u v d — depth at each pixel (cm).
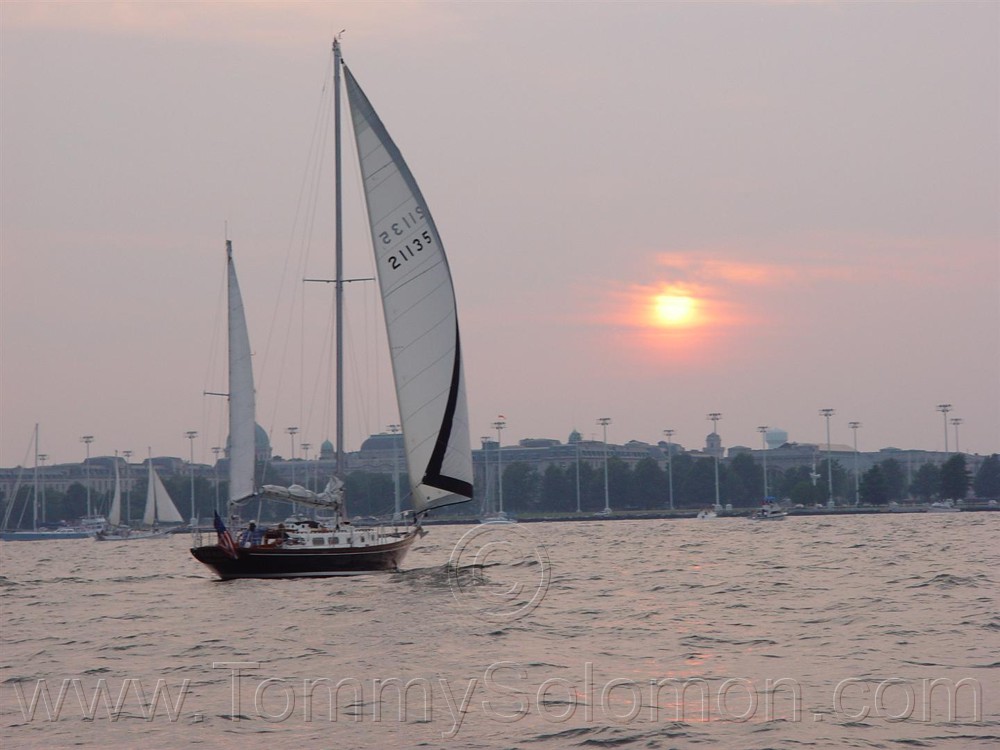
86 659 6662
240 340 13575
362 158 11038
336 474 11644
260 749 4447
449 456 11175
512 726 4716
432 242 11050
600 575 11756
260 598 9625
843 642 6675
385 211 11031
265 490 11581
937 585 9781
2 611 9631
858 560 13550
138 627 8106
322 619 8125
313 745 4478
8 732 4819
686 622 7644
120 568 16238
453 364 11131
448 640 6969
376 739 4550
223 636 7412
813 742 4428
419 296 11056
